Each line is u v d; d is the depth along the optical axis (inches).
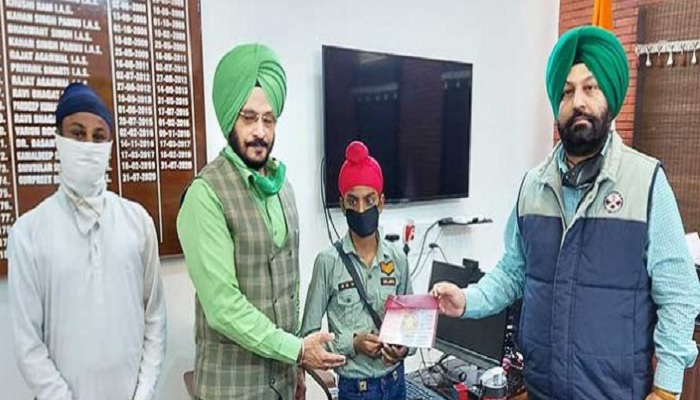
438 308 69.7
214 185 61.1
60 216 59.9
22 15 72.4
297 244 68.4
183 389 90.6
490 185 137.0
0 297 74.0
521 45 140.3
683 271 55.6
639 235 55.9
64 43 75.6
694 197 128.7
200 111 88.9
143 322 65.3
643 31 135.3
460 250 130.7
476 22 129.6
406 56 114.1
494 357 84.4
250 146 62.4
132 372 63.0
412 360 116.5
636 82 137.7
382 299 73.9
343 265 73.8
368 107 108.5
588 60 57.1
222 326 59.7
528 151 144.8
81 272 59.2
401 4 115.0
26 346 57.5
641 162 57.2
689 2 126.4
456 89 124.0
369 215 72.6
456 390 87.5
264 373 63.6
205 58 89.4
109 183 80.3
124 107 81.2
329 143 103.5
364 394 72.3
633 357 56.9
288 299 66.0
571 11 144.4
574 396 58.7
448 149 123.9
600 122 57.3
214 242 60.0
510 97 139.3
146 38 82.5
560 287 59.6
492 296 70.6
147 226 66.0
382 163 111.7
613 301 57.0
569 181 59.6
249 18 94.0
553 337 60.1
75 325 58.9
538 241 62.1
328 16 104.0
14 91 72.6
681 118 130.0
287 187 70.1
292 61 99.7
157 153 84.8
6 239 73.2
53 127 75.5
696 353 56.8
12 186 73.2
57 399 57.6
